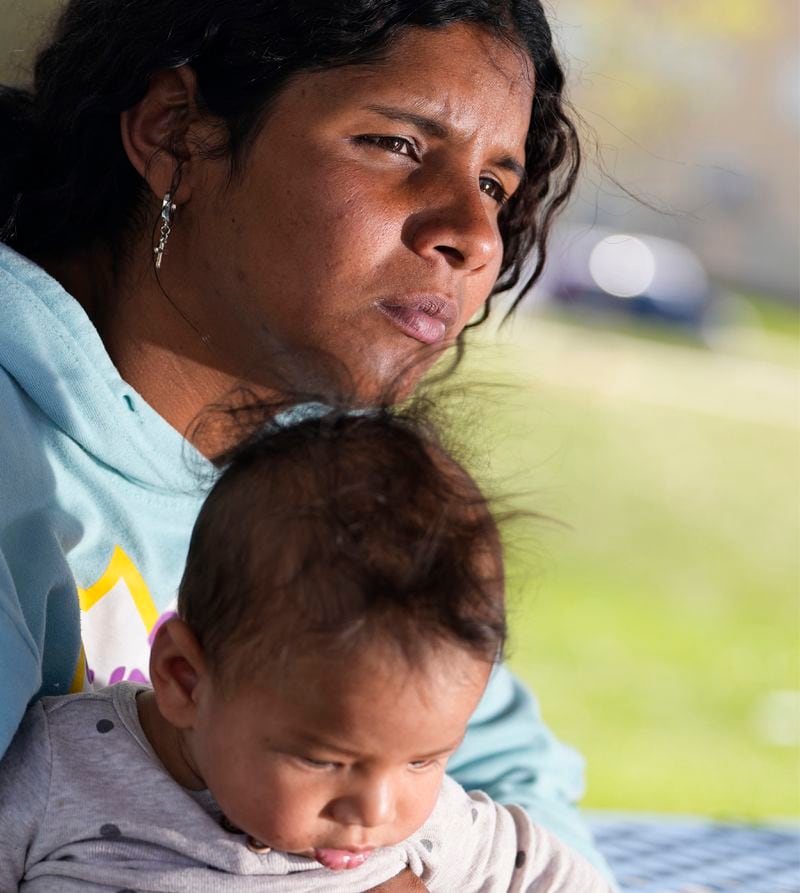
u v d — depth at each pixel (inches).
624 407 668.7
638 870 137.1
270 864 80.9
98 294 103.4
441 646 76.5
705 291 1024.2
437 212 95.7
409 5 94.7
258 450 82.9
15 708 81.2
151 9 97.7
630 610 386.6
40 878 81.2
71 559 93.0
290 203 94.4
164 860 80.6
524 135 103.0
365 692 75.4
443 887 88.8
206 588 80.0
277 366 98.2
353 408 89.3
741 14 1272.1
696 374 814.5
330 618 75.5
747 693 333.7
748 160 1380.4
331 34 93.4
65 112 101.7
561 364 742.5
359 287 94.8
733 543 489.1
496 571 80.3
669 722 303.7
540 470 517.3
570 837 112.2
